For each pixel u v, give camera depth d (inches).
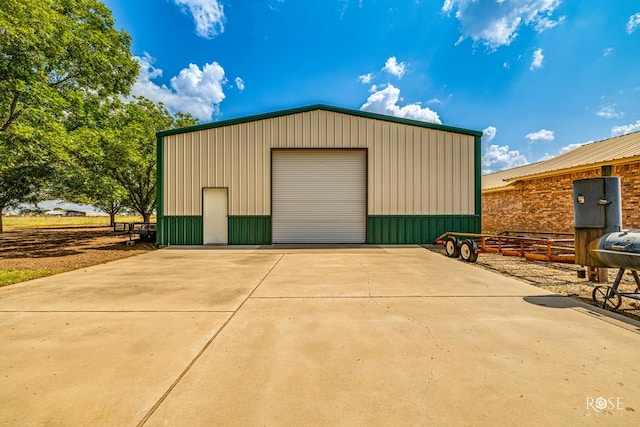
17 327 133.2
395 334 125.4
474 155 464.1
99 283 216.2
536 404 79.8
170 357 105.7
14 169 423.5
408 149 459.8
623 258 155.9
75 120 458.3
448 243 346.0
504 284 211.5
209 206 456.8
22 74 343.9
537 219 559.5
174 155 452.8
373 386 88.0
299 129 457.4
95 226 1071.0
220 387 87.8
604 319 142.6
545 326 133.7
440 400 81.6
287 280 224.5
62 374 94.8
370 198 460.4
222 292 191.2
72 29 438.3
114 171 557.6
